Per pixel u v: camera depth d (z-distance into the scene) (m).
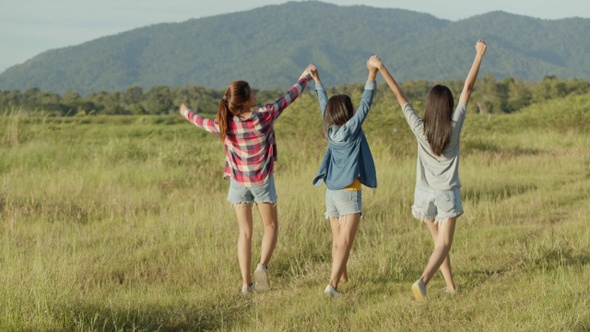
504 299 5.73
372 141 18.39
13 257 7.25
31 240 8.61
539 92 105.38
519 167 15.41
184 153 16.67
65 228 9.11
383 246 7.89
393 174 13.51
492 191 12.27
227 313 5.93
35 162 15.20
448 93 5.80
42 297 5.49
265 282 6.52
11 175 13.21
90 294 6.25
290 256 7.78
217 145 20.06
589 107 25.08
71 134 23.42
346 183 6.24
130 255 7.81
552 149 20.30
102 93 153.12
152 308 6.00
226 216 9.34
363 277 6.90
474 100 102.31
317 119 18.28
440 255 5.83
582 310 5.20
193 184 13.37
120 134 32.91
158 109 130.12
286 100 6.50
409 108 6.06
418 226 9.46
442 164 5.88
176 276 7.09
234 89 6.27
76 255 7.59
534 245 7.69
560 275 6.19
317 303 5.94
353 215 6.32
